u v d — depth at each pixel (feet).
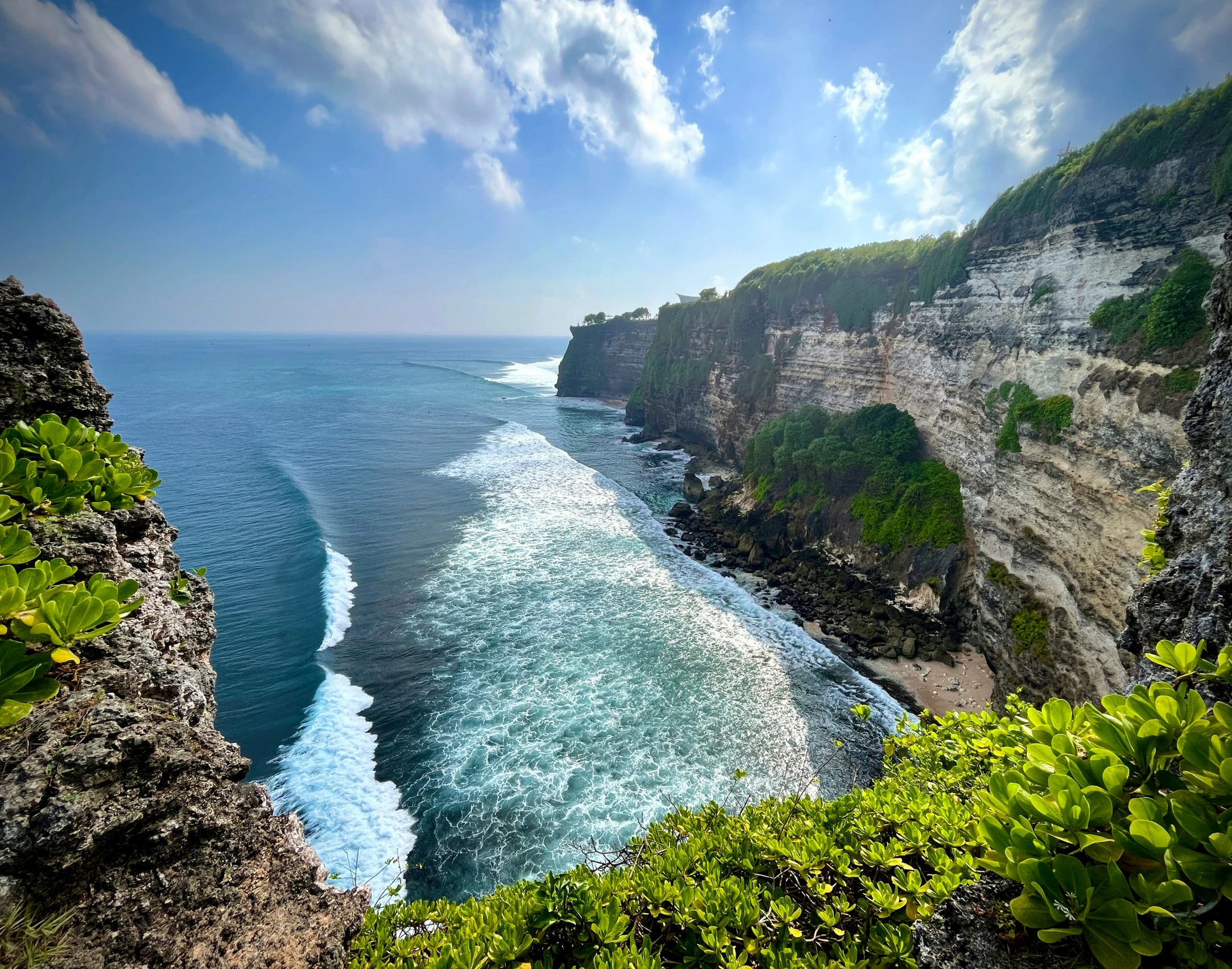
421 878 59.41
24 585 12.81
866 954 14.16
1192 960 8.70
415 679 90.89
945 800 18.03
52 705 12.21
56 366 21.94
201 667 19.98
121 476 20.08
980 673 94.89
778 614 114.21
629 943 14.67
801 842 17.12
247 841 13.55
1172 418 64.39
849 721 83.20
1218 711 10.78
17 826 10.04
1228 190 69.00
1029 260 102.22
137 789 11.89
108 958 10.40
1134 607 24.30
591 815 66.44
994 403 105.60
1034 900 9.70
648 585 125.49
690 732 80.07
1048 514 82.23
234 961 11.57
